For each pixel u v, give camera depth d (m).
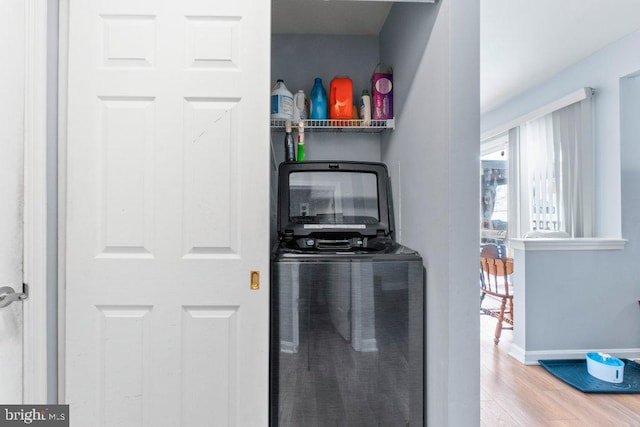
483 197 4.58
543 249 2.65
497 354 2.79
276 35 1.99
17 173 1.06
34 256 1.08
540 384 2.29
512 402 2.06
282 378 1.23
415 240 1.44
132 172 1.19
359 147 1.97
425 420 1.29
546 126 3.27
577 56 2.84
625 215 2.67
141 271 1.19
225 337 1.21
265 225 1.22
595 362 2.34
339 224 1.58
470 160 1.14
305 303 1.24
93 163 1.18
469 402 1.13
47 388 1.13
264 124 1.22
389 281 1.27
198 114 1.20
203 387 1.20
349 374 1.25
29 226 1.08
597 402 2.06
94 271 1.18
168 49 1.19
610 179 2.72
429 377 1.27
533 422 1.86
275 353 1.24
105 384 1.18
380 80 1.75
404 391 1.28
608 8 2.18
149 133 1.19
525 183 3.56
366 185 1.66
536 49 2.74
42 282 1.10
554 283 2.66
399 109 1.65
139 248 1.19
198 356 1.20
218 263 1.20
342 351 1.25
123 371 1.19
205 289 1.20
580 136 2.89
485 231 4.55
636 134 2.63
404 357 1.28
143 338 1.19
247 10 1.21
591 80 2.84
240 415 1.21
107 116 1.18
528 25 2.39
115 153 1.18
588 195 2.84
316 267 1.25
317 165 1.63
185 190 1.20
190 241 1.20
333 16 1.82
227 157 1.21
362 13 1.79
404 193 1.58
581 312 2.67
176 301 1.20
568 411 1.96
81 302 1.18
